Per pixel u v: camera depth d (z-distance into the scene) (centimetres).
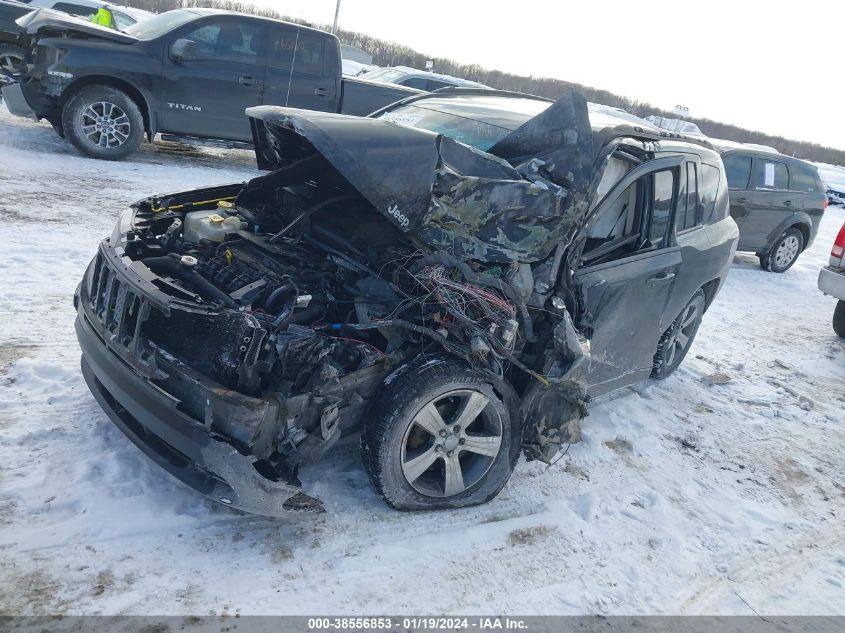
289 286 318
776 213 1048
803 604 328
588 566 326
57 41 890
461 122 428
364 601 278
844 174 3909
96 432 347
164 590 263
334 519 320
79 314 343
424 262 318
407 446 324
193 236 377
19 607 244
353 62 2519
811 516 407
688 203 484
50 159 903
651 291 442
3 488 297
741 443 487
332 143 296
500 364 330
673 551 349
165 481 320
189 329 284
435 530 329
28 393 372
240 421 267
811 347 735
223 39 973
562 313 337
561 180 337
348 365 309
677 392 557
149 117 962
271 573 282
